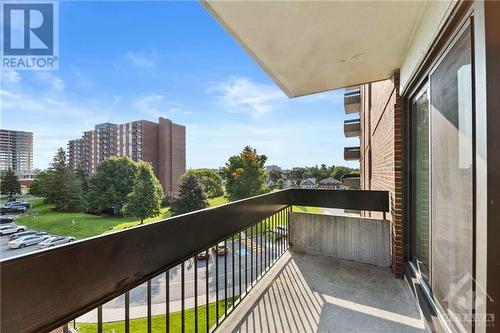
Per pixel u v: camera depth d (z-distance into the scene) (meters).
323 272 2.95
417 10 1.70
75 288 0.91
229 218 2.11
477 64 0.96
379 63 2.57
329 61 2.53
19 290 0.75
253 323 1.98
